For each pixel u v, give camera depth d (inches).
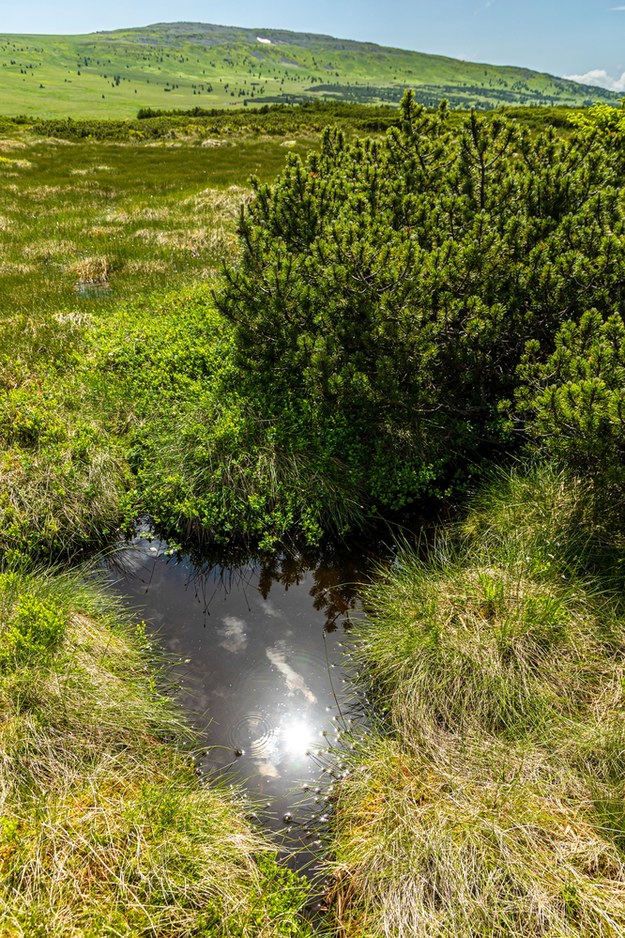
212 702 190.1
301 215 297.4
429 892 130.4
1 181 1025.5
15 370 341.1
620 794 142.2
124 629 208.4
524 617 185.9
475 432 297.1
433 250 251.4
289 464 274.1
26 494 256.2
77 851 130.8
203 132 1785.2
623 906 120.0
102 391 325.7
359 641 209.3
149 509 270.8
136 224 719.1
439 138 306.8
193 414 294.2
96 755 157.6
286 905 132.8
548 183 266.7
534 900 122.5
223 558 256.5
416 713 175.5
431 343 248.4
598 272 235.6
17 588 201.5
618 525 213.6
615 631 183.6
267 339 283.3
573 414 185.9
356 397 257.3
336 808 159.9
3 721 154.8
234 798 160.4
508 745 161.3
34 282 536.4
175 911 123.4
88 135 1772.9
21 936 112.7
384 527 271.1
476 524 250.5
